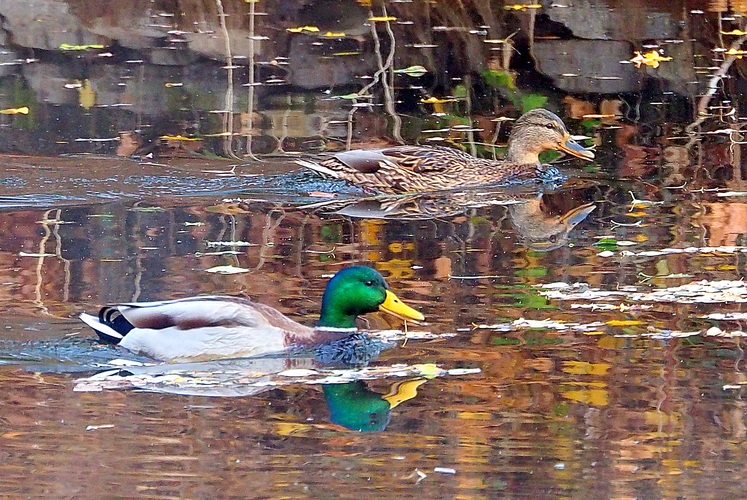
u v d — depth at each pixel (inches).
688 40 997.8
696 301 492.1
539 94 901.8
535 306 491.2
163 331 449.4
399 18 1054.4
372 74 946.1
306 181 714.2
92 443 366.9
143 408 397.1
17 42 1005.8
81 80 917.8
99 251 567.8
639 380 415.2
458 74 944.3
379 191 715.4
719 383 410.9
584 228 615.5
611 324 468.8
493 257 563.8
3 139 775.7
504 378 418.3
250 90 903.7
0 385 416.2
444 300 500.7
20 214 632.4
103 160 739.4
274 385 419.5
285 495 332.5
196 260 555.8
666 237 591.8
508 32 1013.8
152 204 658.8
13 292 506.9
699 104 870.4
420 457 358.9
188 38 1015.0
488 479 342.3
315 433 376.2
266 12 1074.7
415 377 423.2
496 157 785.6
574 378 418.0
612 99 887.7
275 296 505.0
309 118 843.4
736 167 732.7
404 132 820.6
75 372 431.2
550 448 364.5
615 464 352.2
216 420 385.4
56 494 331.3
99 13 1046.4
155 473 345.7
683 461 354.9
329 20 1063.6
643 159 761.0
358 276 463.5
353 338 460.4
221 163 742.5
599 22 1011.9
